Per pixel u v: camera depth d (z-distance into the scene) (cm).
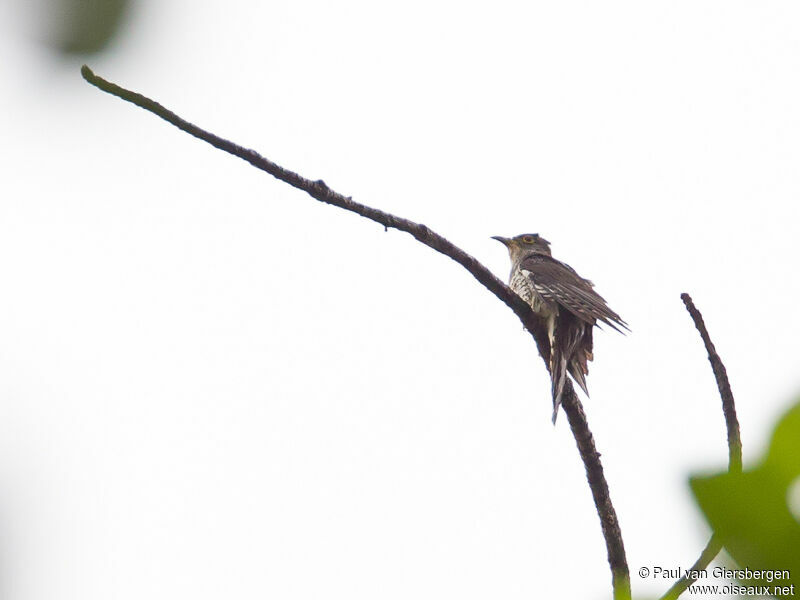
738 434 699
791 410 173
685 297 752
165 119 845
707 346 725
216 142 870
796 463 170
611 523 927
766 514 169
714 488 171
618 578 890
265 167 904
